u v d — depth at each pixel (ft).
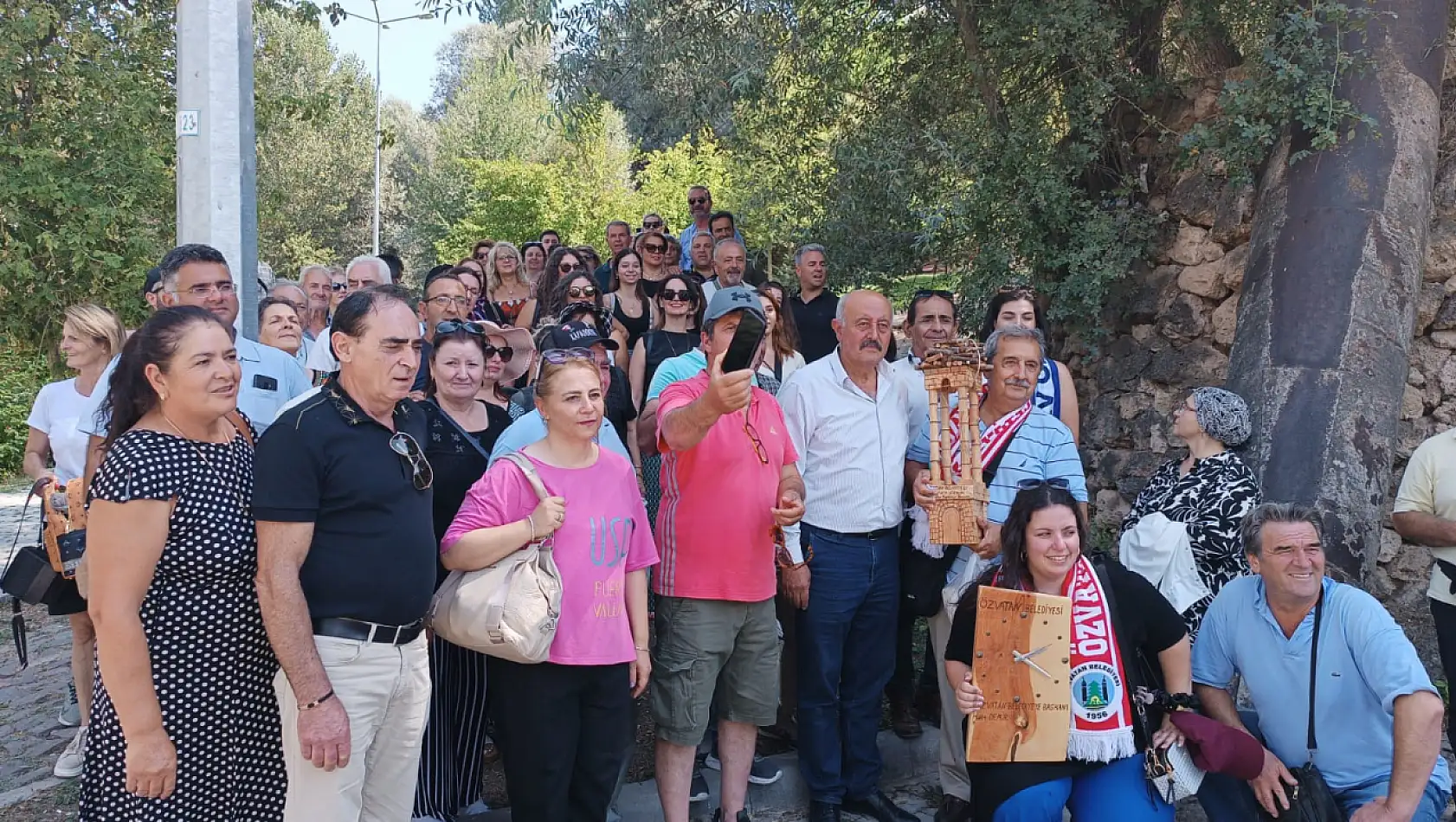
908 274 26.50
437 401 12.18
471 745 12.19
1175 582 12.10
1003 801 10.39
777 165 27.22
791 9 24.66
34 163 38.11
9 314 41.22
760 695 11.89
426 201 105.50
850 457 12.56
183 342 8.25
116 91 40.34
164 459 8.13
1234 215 20.04
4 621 21.54
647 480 15.78
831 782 12.67
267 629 8.21
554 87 25.67
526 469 10.02
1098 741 10.34
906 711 14.96
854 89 25.39
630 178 86.79
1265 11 18.11
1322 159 16.52
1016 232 21.33
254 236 15.87
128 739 7.88
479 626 9.36
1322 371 15.40
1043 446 12.48
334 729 8.25
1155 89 21.07
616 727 10.46
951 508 11.29
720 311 11.19
